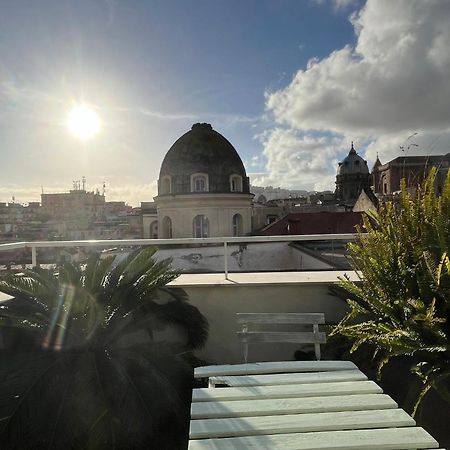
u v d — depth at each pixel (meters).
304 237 5.06
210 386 2.96
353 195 73.81
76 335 4.07
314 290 4.62
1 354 3.82
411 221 3.56
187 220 28.25
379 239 3.71
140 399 3.34
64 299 3.85
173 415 3.47
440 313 3.04
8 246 4.43
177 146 30.84
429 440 2.17
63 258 5.14
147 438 3.36
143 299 4.21
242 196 28.97
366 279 3.68
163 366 3.85
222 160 30.06
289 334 3.57
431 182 3.62
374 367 3.67
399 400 3.63
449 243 3.26
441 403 3.34
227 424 2.37
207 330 4.46
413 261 3.39
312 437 2.23
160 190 31.02
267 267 19.27
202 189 29.44
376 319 3.62
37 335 3.88
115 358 3.83
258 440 2.21
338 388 2.82
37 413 3.12
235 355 4.62
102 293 4.10
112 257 4.32
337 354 4.02
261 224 47.75
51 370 3.45
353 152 76.88
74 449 3.13
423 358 3.37
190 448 2.14
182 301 4.50
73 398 3.32
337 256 11.56
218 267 18.95
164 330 4.62
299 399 2.67
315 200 66.81
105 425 3.23
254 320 3.65
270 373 3.19
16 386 3.26
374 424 2.35
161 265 4.42
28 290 3.87
